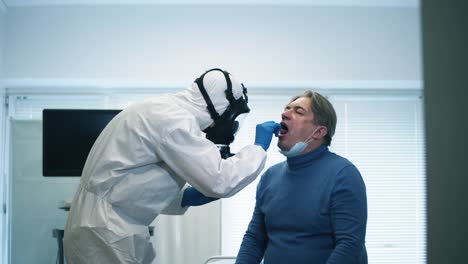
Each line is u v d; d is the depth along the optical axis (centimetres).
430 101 54
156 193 143
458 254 53
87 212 141
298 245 137
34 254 314
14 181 316
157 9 337
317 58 339
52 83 349
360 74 339
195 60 335
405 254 371
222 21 338
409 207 373
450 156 53
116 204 140
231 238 361
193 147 137
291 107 152
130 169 141
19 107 366
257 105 370
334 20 341
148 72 333
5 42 331
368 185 374
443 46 54
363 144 376
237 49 337
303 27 340
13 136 319
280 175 154
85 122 260
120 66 333
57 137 258
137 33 336
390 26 341
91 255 139
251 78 336
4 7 319
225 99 148
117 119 148
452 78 53
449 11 54
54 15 335
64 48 333
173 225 337
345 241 127
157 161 144
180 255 336
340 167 138
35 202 317
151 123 139
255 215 161
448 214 53
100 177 142
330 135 150
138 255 144
